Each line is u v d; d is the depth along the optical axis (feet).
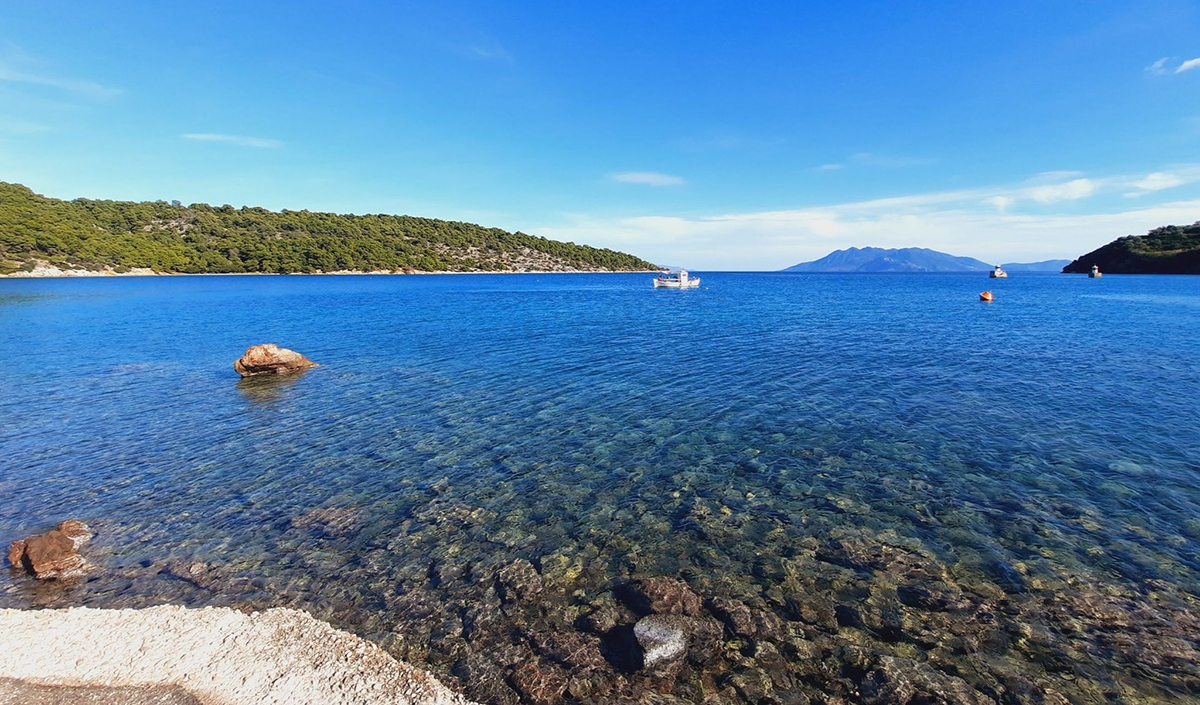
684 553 30.48
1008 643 22.62
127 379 77.71
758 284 445.78
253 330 131.44
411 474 42.34
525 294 288.30
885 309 182.29
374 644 23.36
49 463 45.06
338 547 31.78
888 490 37.55
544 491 38.86
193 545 32.12
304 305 207.51
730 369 78.43
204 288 318.45
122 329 133.59
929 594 26.00
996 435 48.14
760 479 40.01
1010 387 65.51
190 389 71.31
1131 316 148.66
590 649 22.97
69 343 111.86
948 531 31.83
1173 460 41.55
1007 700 19.79
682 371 77.66
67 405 63.31
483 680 21.39
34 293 255.91
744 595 26.40
